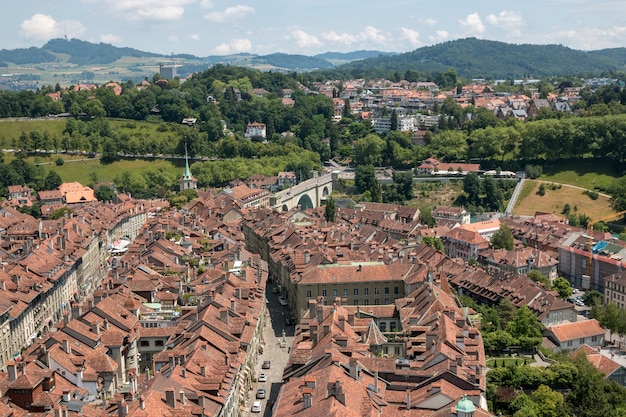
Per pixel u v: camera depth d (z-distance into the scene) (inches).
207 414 7623.0
